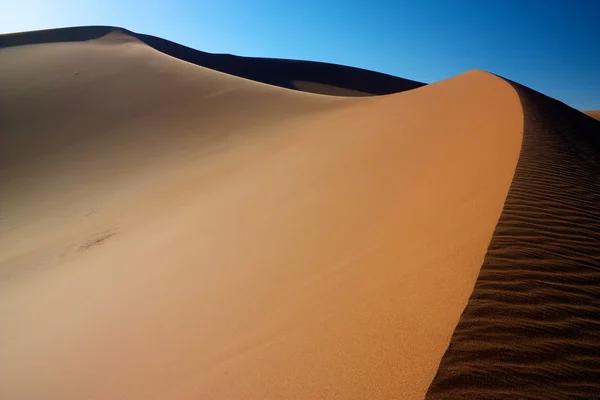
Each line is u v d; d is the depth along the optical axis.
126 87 28.58
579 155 7.22
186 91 28.23
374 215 6.45
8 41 40.72
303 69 84.25
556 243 3.46
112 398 3.74
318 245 6.00
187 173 17.25
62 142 22.11
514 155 6.46
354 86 81.81
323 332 3.20
